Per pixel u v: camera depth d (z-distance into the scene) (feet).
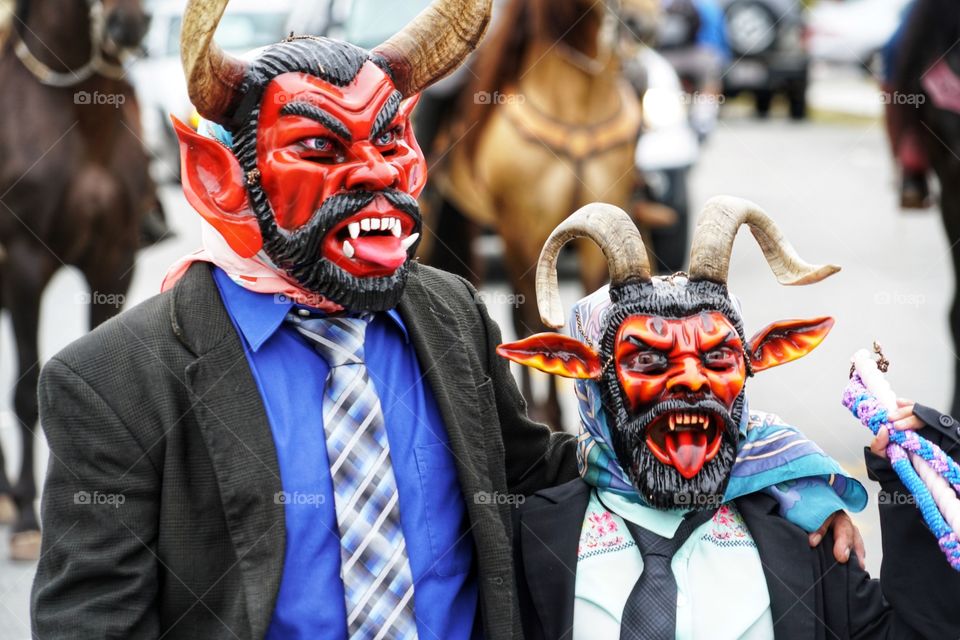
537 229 19.92
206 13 8.70
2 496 19.19
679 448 9.35
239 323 9.28
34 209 18.80
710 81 43.24
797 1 55.67
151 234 23.26
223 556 9.04
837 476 10.01
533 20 19.83
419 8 25.40
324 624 9.02
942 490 9.32
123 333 9.16
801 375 23.57
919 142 21.57
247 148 9.12
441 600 9.34
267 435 9.07
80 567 8.83
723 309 9.43
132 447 8.96
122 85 19.45
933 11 21.07
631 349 9.30
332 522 9.12
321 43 9.19
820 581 9.73
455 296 10.25
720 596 9.55
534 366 9.56
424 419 9.53
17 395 18.58
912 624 9.48
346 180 9.00
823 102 60.95
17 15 19.01
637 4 22.75
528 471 10.56
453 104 21.33
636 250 9.48
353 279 9.11
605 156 19.84
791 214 36.78
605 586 9.62
